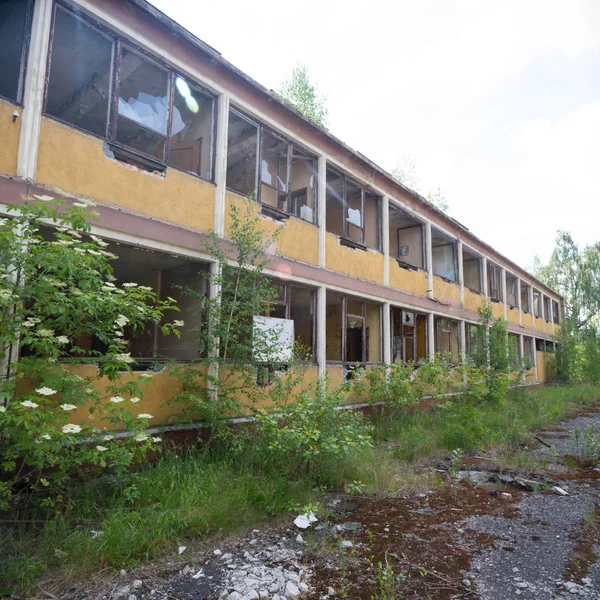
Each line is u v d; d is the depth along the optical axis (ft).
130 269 30.68
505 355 53.83
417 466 24.49
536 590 12.05
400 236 52.70
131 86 25.86
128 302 15.42
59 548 12.85
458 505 18.65
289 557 13.74
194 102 27.22
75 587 11.65
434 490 20.56
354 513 17.44
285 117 31.58
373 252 40.91
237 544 14.53
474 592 11.91
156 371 22.62
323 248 34.32
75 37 22.38
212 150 26.53
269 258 28.99
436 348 51.19
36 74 18.71
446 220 54.29
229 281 24.79
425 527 16.20
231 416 24.17
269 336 27.63
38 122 18.61
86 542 12.91
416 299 46.68
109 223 20.79
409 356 48.49
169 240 23.31
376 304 41.91
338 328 44.32
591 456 27.09
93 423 19.36
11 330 13.50
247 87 28.48
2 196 17.30
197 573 12.65
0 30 20.70
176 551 13.70
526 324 82.28
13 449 13.98
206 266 26.32
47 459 13.28
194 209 24.93
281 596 11.48
